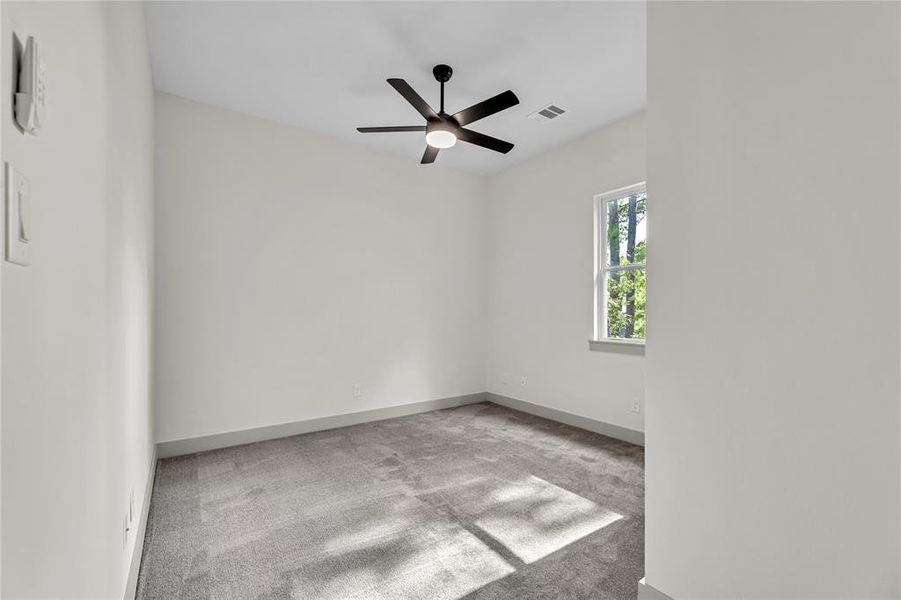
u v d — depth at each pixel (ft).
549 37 8.67
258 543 6.87
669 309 5.21
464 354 16.75
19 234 1.86
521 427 13.57
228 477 9.50
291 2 7.67
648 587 5.36
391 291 14.84
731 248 4.59
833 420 3.85
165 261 10.85
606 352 12.82
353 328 13.94
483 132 13.23
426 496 8.58
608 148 12.78
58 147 2.49
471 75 10.03
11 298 1.80
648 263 5.45
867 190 3.65
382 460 10.59
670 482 5.16
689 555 4.95
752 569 4.39
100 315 3.68
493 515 7.80
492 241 17.24
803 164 4.04
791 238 4.12
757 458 4.37
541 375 14.99
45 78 2.15
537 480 9.39
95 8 3.51
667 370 5.22
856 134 3.71
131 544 5.62
